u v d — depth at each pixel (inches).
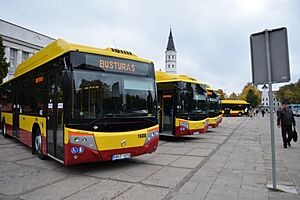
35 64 349.1
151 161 320.5
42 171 269.0
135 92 285.0
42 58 323.9
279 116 444.1
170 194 197.5
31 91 358.9
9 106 504.7
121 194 197.8
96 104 251.3
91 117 245.0
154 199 186.9
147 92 297.7
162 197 191.0
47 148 295.4
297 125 1104.2
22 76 410.9
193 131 507.5
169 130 524.7
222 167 288.4
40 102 319.6
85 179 239.3
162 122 538.0
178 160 327.3
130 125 269.9
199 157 348.8
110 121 254.7
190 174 256.7
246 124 1144.2
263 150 414.3
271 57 209.0
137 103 283.9
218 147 446.3
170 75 542.0
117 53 285.0
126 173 260.7
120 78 275.3
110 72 269.3
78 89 242.5
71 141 234.2
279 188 209.0
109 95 262.4
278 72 204.8
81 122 238.7
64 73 247.4
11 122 481.4
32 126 348.8
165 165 297.7
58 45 280.7
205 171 269.4
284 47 202.8
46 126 297.9
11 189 211.0
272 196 191.3
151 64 311.9
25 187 216.2
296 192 200.2
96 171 269.0
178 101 504.4
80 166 290.7
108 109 258.1
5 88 550.6
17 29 1229.7
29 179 239.8
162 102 540.7
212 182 229.0
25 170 273.0
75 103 238.7
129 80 283.0
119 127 260.5
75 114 237.1
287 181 231.5
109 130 253.3
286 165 298.4
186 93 513.3
